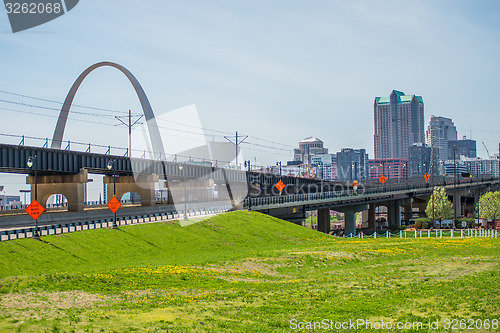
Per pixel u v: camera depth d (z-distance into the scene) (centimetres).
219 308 2886
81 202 8525
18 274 3844
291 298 3219
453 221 13388
